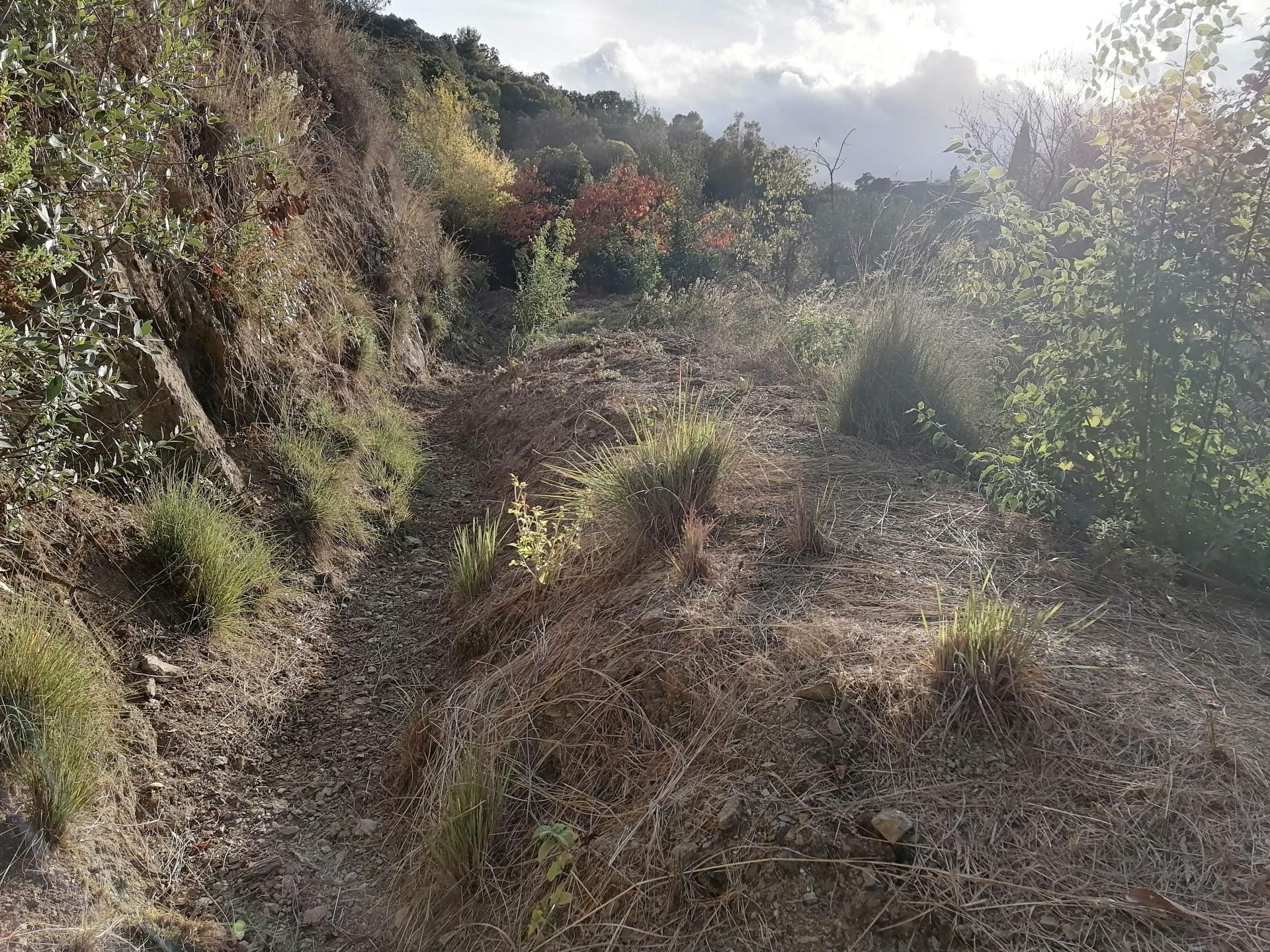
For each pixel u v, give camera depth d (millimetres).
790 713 2578
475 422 7891
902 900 2002
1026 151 7477
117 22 3789
